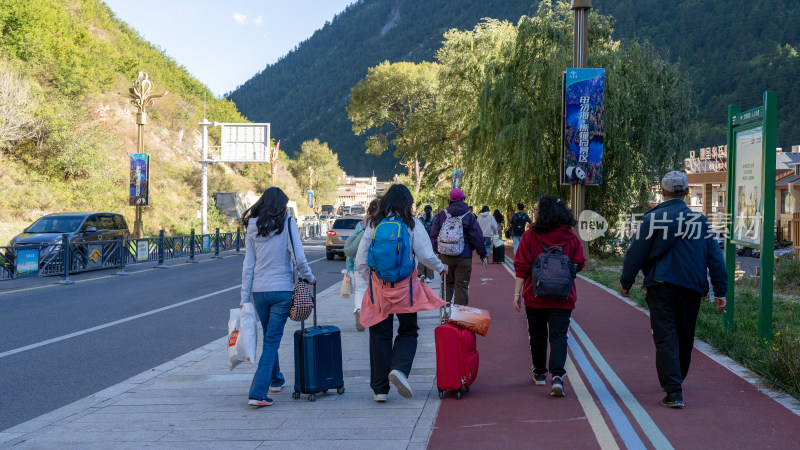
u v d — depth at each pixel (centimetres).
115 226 2103
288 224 532
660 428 434
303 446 416
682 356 509
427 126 5941
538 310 551
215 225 4650
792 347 556
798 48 17475
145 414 507
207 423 477
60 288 1479
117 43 7506
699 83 16638
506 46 2477
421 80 7031
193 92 9881
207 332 931
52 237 1777
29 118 3362
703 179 4175
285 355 741
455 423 461
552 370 527
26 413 534
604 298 1180
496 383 582
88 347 820
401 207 526
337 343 553
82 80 4209
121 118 5097
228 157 3675
